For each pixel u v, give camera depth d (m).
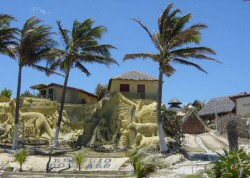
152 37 37.94
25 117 46.88
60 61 43.78
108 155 35.47
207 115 73.50
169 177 26.53
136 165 24.58
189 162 32.34
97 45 43.38
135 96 51.47
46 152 37.12
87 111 52.09
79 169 31.50
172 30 37.28
